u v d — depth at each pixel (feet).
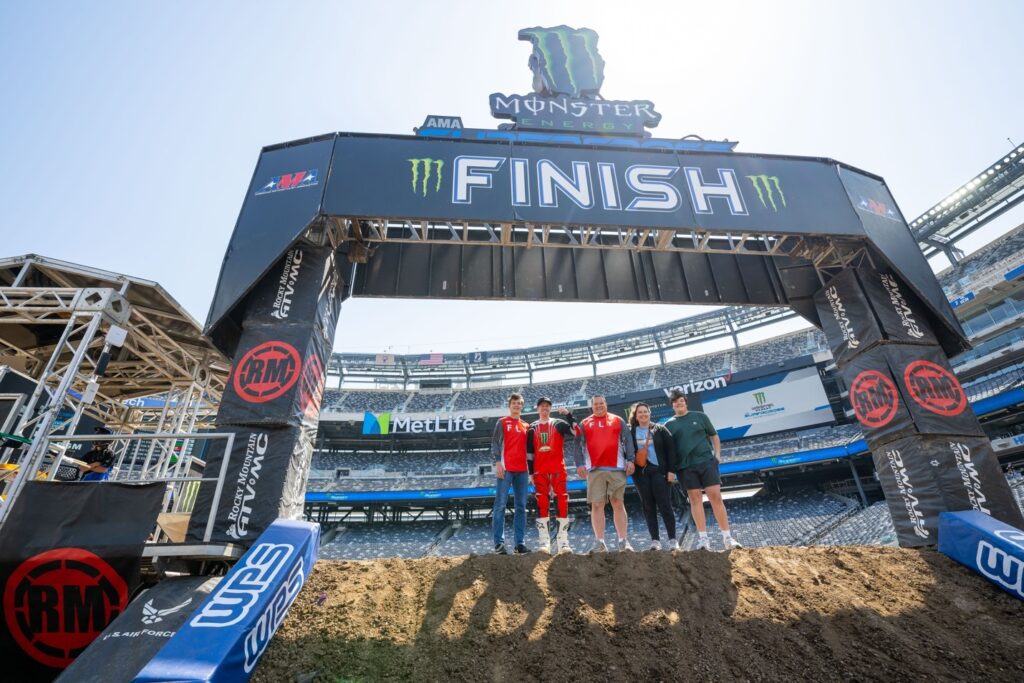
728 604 14.94
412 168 24.14
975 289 80.84
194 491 29.40
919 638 13.91
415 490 86.89
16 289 24.18
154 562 16.19
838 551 18.65
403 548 88.84
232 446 18.74
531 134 28.14
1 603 14.61
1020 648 13.73
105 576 15.17
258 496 18.11
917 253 27.17
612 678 12.00
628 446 19.66
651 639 13.35
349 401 112.27
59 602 14.83
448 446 106.52
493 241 25.44
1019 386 65.51
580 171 25.22
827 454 75.66
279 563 14.80
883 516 68.39
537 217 23.65
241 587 13.62
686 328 110.11
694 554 17.53
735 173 26.17
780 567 17.20
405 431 96.27
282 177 23.82
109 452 24.39
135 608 14.12
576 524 91.04
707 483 19.74
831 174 27.25
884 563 18.06
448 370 119.34
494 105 28.78
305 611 14.62
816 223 25.36
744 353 104.42
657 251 27.78
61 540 15.33
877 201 27.89
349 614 14.44
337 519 97.71
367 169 23.89
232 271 21.49
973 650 13.53
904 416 23.03
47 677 14.38
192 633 11.92
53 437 19.30
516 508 19.43
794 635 13.67
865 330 25.45
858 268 26.76
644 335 112.16
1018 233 81.05
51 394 23.70
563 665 12.40
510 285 28.86
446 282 28.55
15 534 15.19
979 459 22.04
